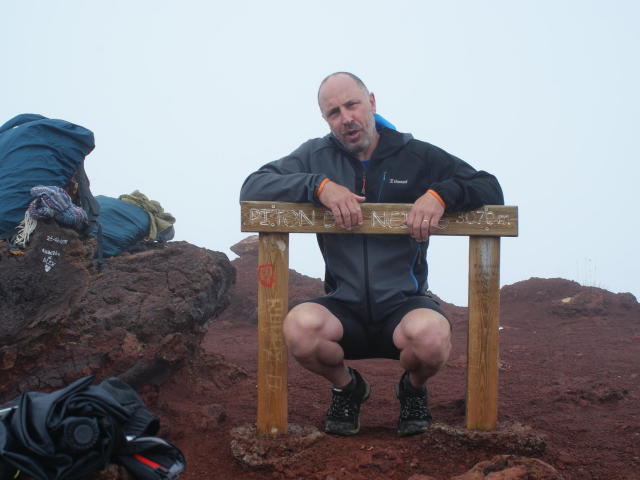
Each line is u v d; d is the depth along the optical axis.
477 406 3.03
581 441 3.23
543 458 2.99
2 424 2.37
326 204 2.98
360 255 3.08
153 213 5.23
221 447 3.11
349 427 3.12
